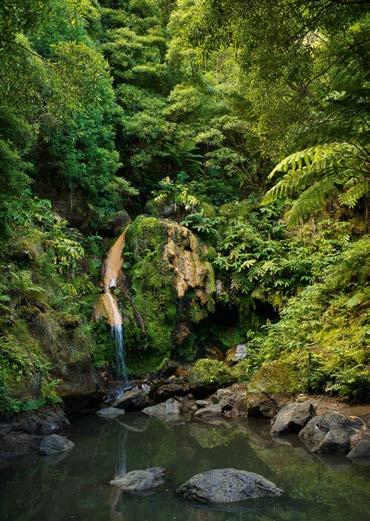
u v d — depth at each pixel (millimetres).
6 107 6965
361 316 9109
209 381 9773
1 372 7211
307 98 8250
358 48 7121
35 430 7121
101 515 4453
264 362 9477
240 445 6660
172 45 14492
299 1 6094
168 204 14023
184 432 7523
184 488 4910
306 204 10406
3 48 5996
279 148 8695
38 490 5117
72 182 12812
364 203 12688
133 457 6246
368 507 4391
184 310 11859
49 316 8992
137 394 9477
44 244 10477
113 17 17078
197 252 12539
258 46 6496
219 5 6082
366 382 7262
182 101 14719
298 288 11750
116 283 11812
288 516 4258
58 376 8508
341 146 9352
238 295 12414
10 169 7512
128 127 14570
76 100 7207
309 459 5859
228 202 15414
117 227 13359
